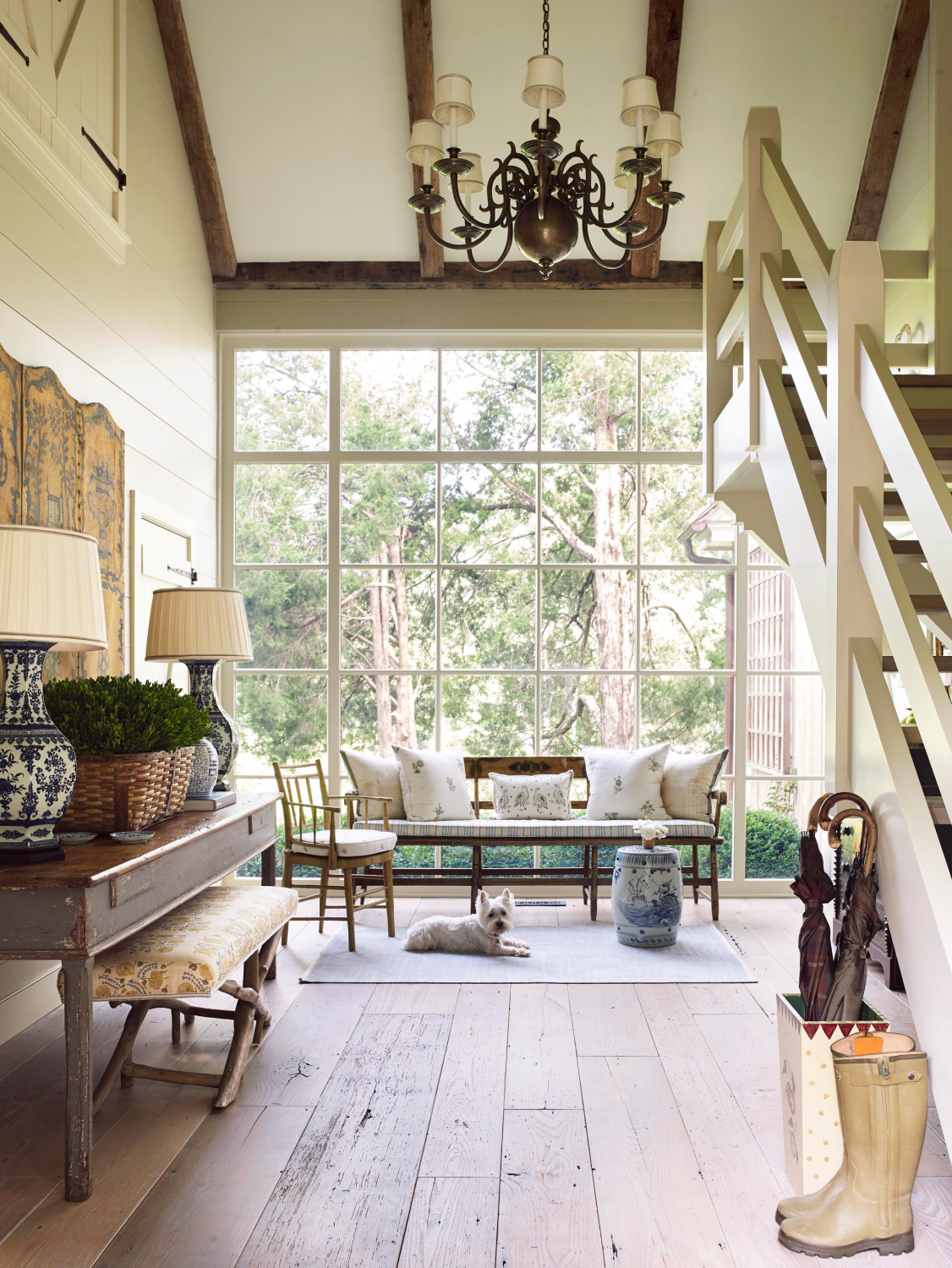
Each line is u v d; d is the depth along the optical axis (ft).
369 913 17.07
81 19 11.93
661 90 15.89
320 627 18.89
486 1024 11.15
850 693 8.11
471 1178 7.52
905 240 16.83
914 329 16.55
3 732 7.57
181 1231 6.77
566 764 18.15
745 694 18.62
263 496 18.98
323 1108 8.82
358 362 19.01
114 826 8.93
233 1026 10.96
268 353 18.99
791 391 12.20
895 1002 12.12
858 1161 6.56
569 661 18.85
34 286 10.89
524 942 14.94
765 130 11.60
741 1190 7.36
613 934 15.46
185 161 16.74
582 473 18.95
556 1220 6.92
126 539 13.46
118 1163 7.77
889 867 7.32
